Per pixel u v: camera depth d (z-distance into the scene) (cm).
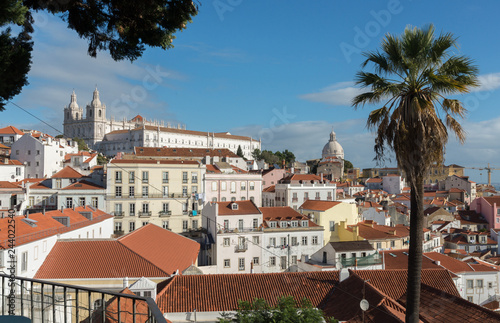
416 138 1396
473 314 2452
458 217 10000
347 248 4878
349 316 2583
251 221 6366
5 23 955
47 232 3891
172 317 2661
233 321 2161
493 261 7006
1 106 1127
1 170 9862
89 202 7275
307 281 3141
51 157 11612
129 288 2745
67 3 1222
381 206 10531
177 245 4844
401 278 3161
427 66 1453
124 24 1342
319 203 7494
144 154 10869
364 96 1566
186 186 7900
